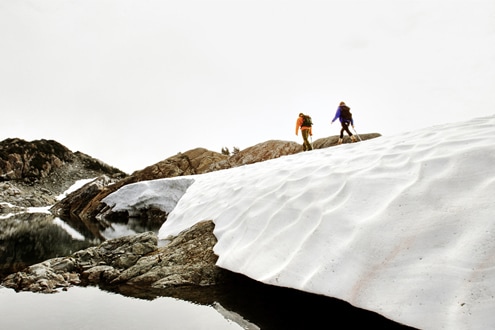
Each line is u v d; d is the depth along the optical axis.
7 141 42.97
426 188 2.52
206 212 5.17
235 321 2.30
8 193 27.31
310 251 2.56
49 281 3.24
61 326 2.22
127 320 2.33
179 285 3.12
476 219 1.98
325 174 3.80
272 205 3.67
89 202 15.90
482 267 1.68
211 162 18.97
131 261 3.93
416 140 3.88
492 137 2.90
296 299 2.61
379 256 2.13
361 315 2.22
